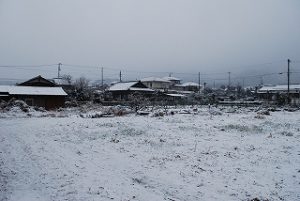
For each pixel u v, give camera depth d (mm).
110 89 80188
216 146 16062
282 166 12141
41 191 9141
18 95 50531
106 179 10188
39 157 13633
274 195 8906
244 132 21500
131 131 21422
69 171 11211
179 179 10234
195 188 9383
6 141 18281
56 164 12297
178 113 38500
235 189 9336
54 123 27891
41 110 44812
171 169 11398
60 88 55469
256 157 13586
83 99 64750
